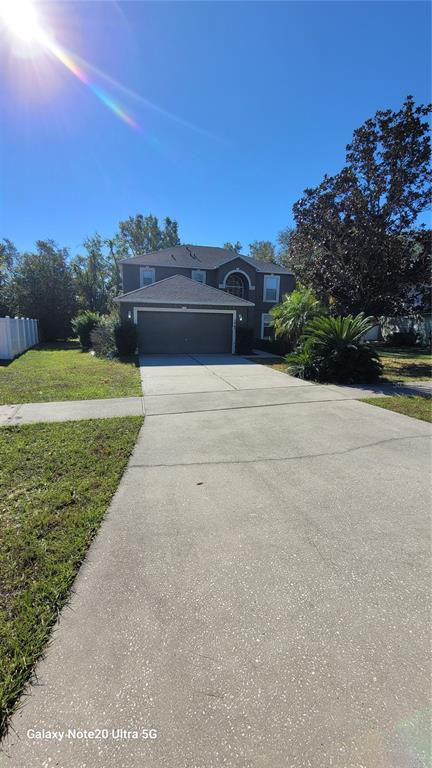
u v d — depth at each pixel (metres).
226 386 8.30
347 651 1.70
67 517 2.84
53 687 1.53
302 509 3.00
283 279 24.09
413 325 22.23
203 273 22.69
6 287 24.38
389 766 1.24
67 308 25.19
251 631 1.81
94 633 1.79
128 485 3.42
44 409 6.16
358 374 8.92
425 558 2.39
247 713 1.42
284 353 15.57
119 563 2.32
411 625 1.84
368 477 3.62
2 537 2.58
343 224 12.70
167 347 15.36
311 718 1.40
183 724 1.38
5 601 2.00
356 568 2.29
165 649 1.71
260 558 2.38
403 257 12.45
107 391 7.63
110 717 1.41
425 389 8.11
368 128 11.90
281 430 5.13
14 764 1.26
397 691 1.50
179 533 2.65
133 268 21.66
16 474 3.62
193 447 4.44
